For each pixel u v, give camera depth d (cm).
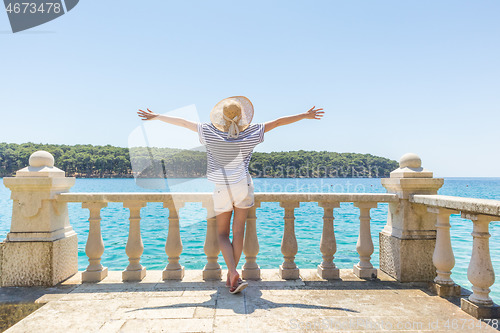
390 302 319
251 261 404
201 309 296
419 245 389
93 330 251
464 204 281
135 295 336
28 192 367
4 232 1210
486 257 288
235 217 330
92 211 389
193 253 802
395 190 410
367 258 412
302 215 1742
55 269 371
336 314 286
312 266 711
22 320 271
